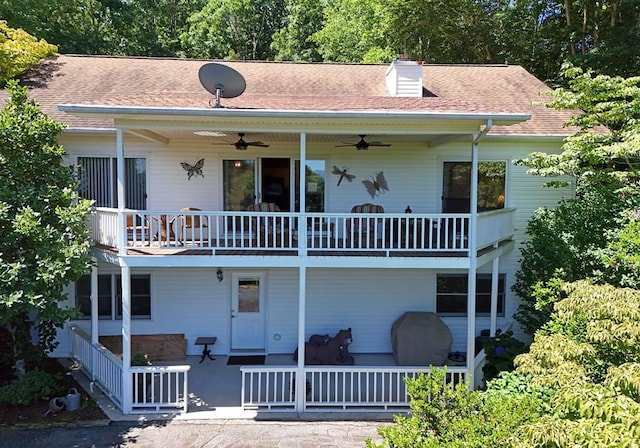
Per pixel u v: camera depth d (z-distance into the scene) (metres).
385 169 11.48
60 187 8.60
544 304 9.02
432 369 5.43
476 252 8.65
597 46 19.17
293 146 11.33
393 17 23.47
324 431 7.68
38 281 7.54
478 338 10.96
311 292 11.43
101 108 7.40
